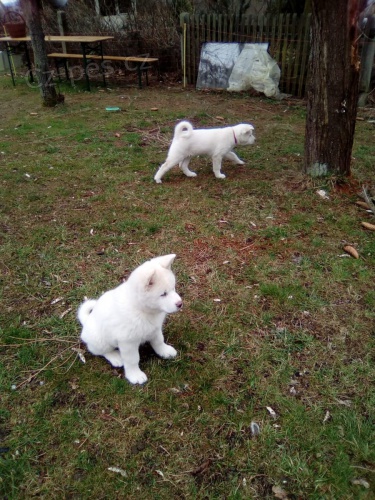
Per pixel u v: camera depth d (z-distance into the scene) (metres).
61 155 6.22
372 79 8.96
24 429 2.29
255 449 2.20
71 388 2.54
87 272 3.61
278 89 9.54
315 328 3.00
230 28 9.82
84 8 12.61
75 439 2.25
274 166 5.74
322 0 4.12
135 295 2.26
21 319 3.08
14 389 2.53
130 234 4.17
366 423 2.32
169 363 2.71
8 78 12.11
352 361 2.72
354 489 2.03
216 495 2.00
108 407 2.42
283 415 2.37
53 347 2.85
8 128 7.57
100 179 5.39
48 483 2.05
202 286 3.43
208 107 8.84
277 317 3.10
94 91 10.38
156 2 11.88
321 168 5.02
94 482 2.05
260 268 3.65
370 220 4.38
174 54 11.36
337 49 4.30
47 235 4.14
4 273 3.57
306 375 2.63
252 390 2.53
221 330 2.98
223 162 5.97
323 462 2.13
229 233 4.18
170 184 5.27
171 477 2.07
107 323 2.40
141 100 9.48
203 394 2.50
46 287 3.42
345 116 4.68
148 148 6.50
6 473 2.09
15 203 4.77
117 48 11.64
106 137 6.97
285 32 9.14
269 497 1.99
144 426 2.31
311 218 4.41
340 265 3.67
